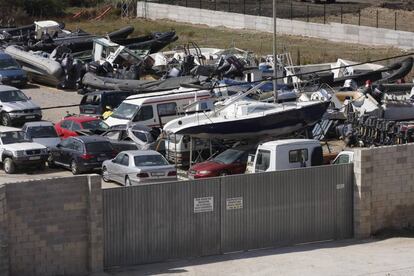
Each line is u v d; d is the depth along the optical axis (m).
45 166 65.25
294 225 43.81
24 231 38.06
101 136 65.75
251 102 67.62
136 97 73.19
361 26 118.88
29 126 68.50
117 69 97.62
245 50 107.00
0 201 36.78
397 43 114.25
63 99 92.06
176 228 41.12
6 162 63.53
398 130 66.69
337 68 81.12
